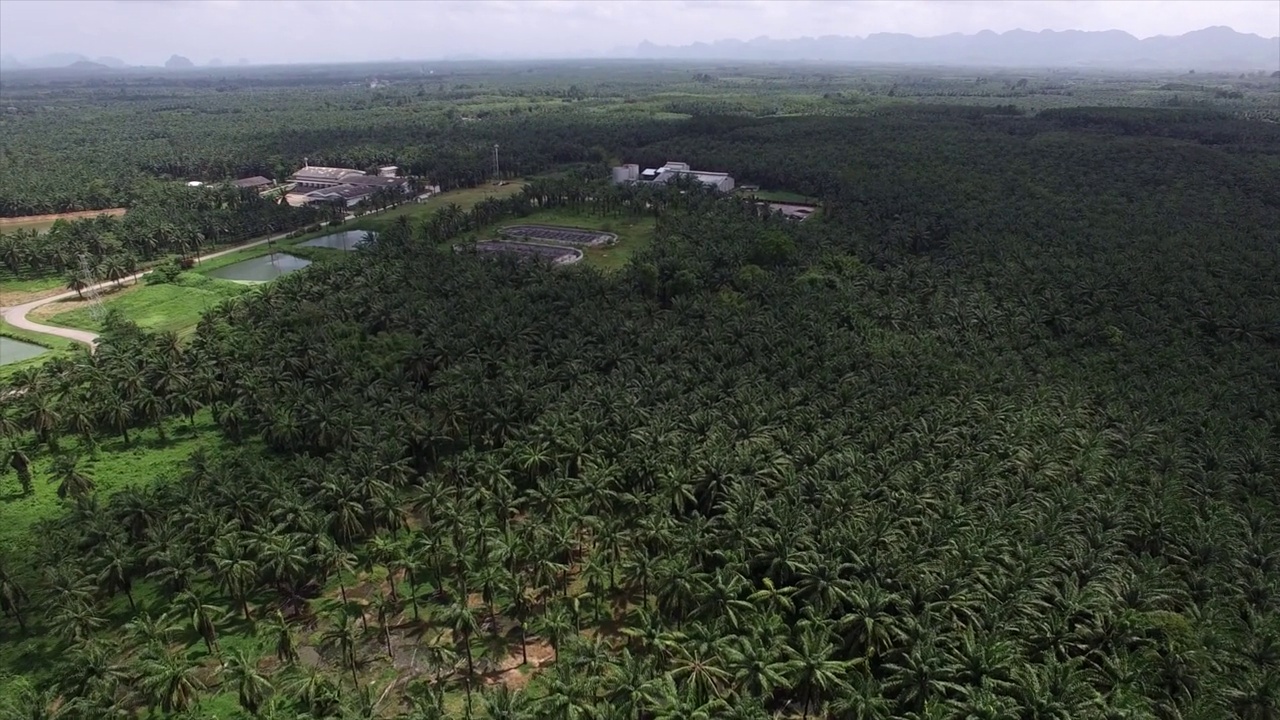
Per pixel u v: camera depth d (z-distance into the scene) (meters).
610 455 86.56
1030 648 61.38
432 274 147.88
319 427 94.12
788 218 194.88
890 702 57.22
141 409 106.25
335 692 62.50
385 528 84.50
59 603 68.19
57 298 161.88
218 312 134.25
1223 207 184.75
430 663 68.94
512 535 75.56
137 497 78.38
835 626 62.47
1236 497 83.62
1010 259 149.12
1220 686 61.34
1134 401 98.56
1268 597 68.69
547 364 110.56
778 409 92.75
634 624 73.06
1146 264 143.88
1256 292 133.88
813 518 73.06
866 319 124.00
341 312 130.88
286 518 75.62
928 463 81.50
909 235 166.25
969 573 65.44
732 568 67.69
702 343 114.31
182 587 72.00
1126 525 75.44
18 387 109.19
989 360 108.31
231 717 63.62
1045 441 86.50
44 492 95.56
